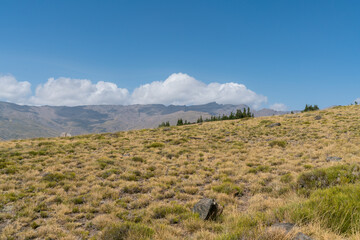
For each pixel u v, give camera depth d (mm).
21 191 11953
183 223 8242
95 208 10305
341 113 46438
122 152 22906
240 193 12195
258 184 12977
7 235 7574
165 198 11828
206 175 15992
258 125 42531
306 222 5660
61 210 9695
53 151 21984
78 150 23375
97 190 12461
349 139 23859
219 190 12570
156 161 19453
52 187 13094
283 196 10555
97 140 30719
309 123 38500
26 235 7594
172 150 24047
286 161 18047
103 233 7102
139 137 33688
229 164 18172
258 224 5789
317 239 4617
